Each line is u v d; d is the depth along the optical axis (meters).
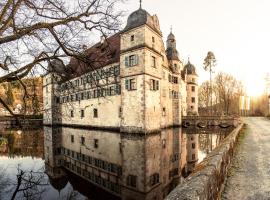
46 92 56.31
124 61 35.75
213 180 5.14
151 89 34.56
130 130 34.44
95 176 14.43
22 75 9.83
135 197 10.57
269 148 14.58
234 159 11.38
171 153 20.94
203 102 100.00
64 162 18.66
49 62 10.58
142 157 19.05
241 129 26.80
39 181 12.98
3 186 11.95
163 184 12.38
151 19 35.28
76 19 9.74
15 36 8.59
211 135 34.94
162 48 44.56
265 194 6.58
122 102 35.94
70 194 11.01
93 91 43.56
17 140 31.30
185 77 67.44
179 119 50.62
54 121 54.75
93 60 10.96
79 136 34.53
